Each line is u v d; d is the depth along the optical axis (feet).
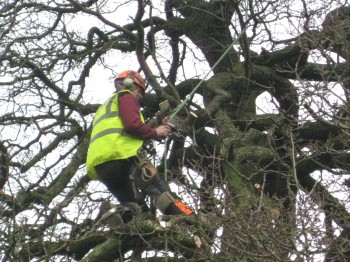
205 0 50.49
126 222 32.71
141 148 31.99
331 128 43.98
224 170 40.88
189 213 31.53
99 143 31.27
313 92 34.30
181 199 31.65
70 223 33.12
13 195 34.09
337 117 34.24
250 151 41.45
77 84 48.21
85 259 34.81
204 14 50.19
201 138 45.70
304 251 28.66
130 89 32.07
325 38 38.52
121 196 32.04
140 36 45.42
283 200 34.40
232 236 30.60
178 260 35.63
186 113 46.19
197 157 46.29
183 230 31.96
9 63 45.44
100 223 33.42
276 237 29.68
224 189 31.60
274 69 49.29
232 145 41.01
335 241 30.19
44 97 44.93
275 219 30.17
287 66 47.78
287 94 44.29
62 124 45.96
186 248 32.04
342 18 43.24
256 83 46.32
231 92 48.42
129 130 31.09
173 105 46.19
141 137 31.37
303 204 29.48
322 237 29.30
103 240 37.63
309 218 29.22
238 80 48.37
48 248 33.91
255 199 32.12
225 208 31.04
